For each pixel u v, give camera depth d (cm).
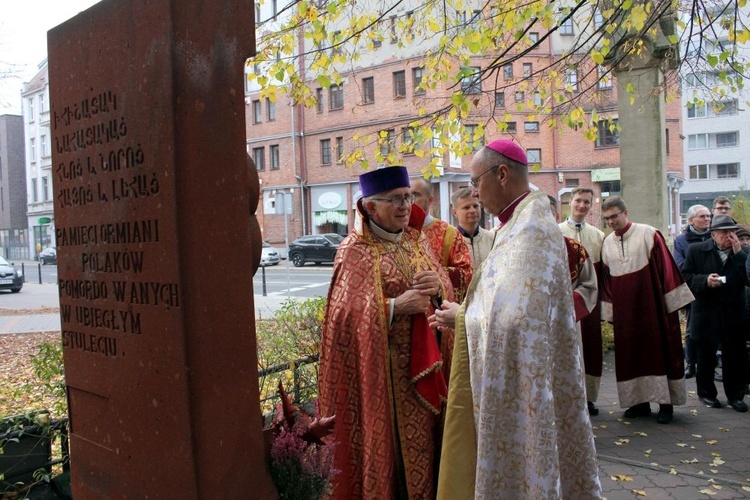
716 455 429
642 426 500
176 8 164
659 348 503
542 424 201
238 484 175
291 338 474
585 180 3047
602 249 533
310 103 553
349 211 3155
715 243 542
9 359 873
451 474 228
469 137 587
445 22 532
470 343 224
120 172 183
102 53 188
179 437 167
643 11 511
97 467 200
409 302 281
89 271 200
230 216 176
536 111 651
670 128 3198
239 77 179
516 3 554
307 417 206
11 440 302
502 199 237
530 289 207
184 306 164
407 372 287
